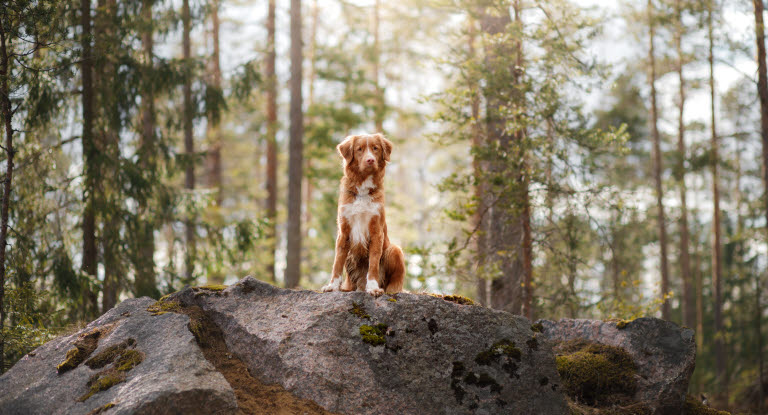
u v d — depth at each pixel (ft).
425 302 20.67
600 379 23.95
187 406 16.11
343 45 72.84
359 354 19.21
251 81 50.01
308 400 18.11
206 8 46.55
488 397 19.62
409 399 18.85
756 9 47.37
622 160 75.05
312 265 80.38
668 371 24.03
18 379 18.52
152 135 44.45
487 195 40.06
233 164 97.25
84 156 38.60
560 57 36.52
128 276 40.93
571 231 40.06
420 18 57.06
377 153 21.74
